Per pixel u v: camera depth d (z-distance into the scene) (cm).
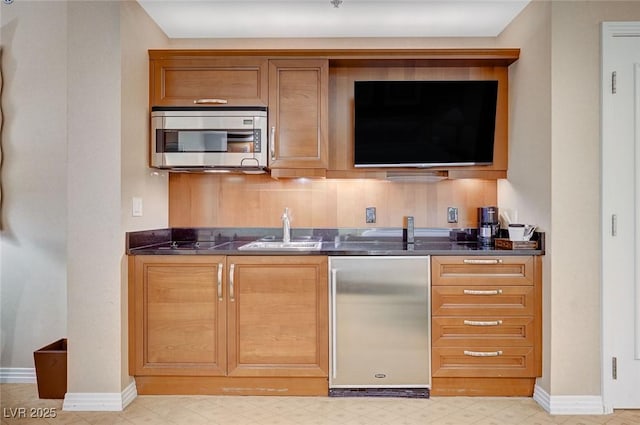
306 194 313
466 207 311
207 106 274
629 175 237
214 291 253
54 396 253
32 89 284
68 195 244
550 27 238
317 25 292
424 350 250
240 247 275
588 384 239
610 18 238
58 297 285
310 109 279
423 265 249
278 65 278
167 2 260
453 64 290
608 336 237
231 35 308
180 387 258
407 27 296
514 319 249
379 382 251
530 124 261
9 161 286
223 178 312
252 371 252
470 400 251
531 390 255
